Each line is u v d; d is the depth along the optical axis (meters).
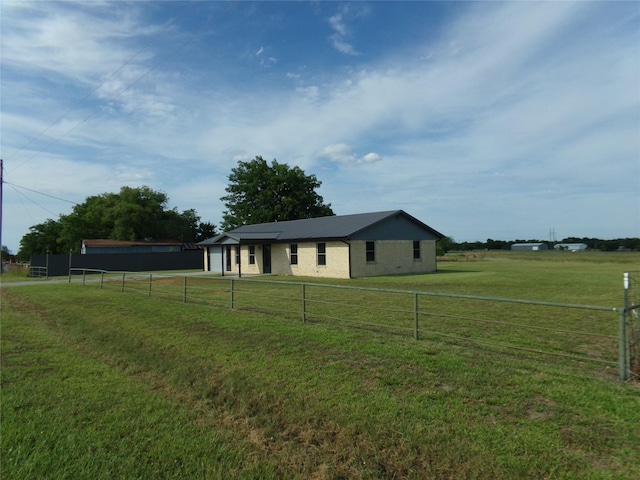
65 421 4.79
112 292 16.61
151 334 8.83
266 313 10.45
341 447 4.08
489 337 7.53
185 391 5.85
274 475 3.69
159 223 57.75
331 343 7.22
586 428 3.98
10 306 14.62
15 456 4.02
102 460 3.94
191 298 13.79
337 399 5.00
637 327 5.82
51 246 55.56
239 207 48.31
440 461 3.71
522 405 4.53
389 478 3.60
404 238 26.98
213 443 4.27
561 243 117.25
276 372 6.02
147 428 4.63
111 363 7.31
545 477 3.37
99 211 53.84
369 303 11.88
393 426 4.29
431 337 7.59
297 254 26.81
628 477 3.24
